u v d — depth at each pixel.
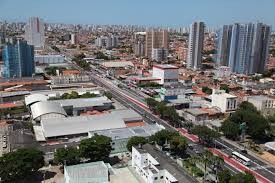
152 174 141.50
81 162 164.38
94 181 145.25
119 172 160.00
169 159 157.62
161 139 182.62
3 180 140.50
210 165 165.25
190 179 136.12
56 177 153.88
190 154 184.75
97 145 163.88
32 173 155.12
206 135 197.88
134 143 172.62
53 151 178.12
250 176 140.38
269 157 186.50
